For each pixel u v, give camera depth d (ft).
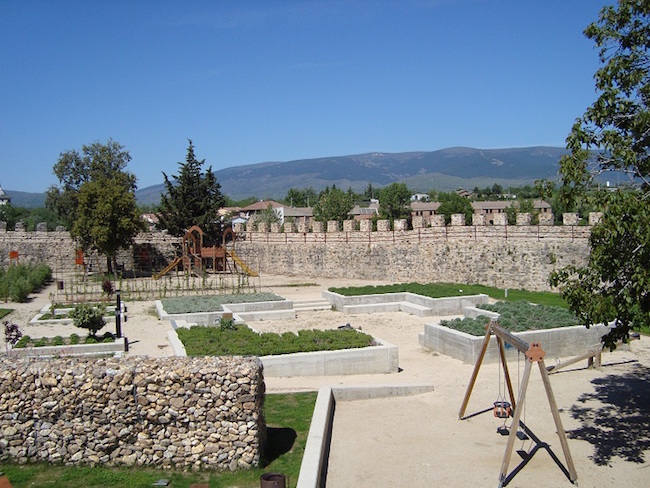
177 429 36.50
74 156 256.32
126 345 68.95
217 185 190.80
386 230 148.56
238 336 69.00
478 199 431.02
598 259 39.22
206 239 180.14
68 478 34.45
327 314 100.83
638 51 42.80
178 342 67.31
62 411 36.09
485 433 44.83
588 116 43.19
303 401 50.44
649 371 62.90
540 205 270.67
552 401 37.06
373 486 35.99
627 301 38.55
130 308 103.60
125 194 146.61
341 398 52.90
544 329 71.20
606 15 43.86
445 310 99.71
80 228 142.31
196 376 36.73
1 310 101.65
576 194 41.37
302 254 163.94
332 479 36.91
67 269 164.55
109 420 36.19
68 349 66.54
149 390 36.47
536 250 121.90
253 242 175.63
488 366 65.62
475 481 36.68
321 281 149.18
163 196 180.24
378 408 50.85
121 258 168.76
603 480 36.73
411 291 109.50
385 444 42.65
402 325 90.43
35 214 286.46
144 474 35.37
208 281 146.10
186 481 34.78
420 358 69.82
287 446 40.19
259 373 37.88
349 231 154.81
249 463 36.47
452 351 69.87
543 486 35.99
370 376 61.26
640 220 37.06
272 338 67.87
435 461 39.68
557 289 117.70
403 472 37.96
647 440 43.27
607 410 50.03
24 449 35.78
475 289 121.19
